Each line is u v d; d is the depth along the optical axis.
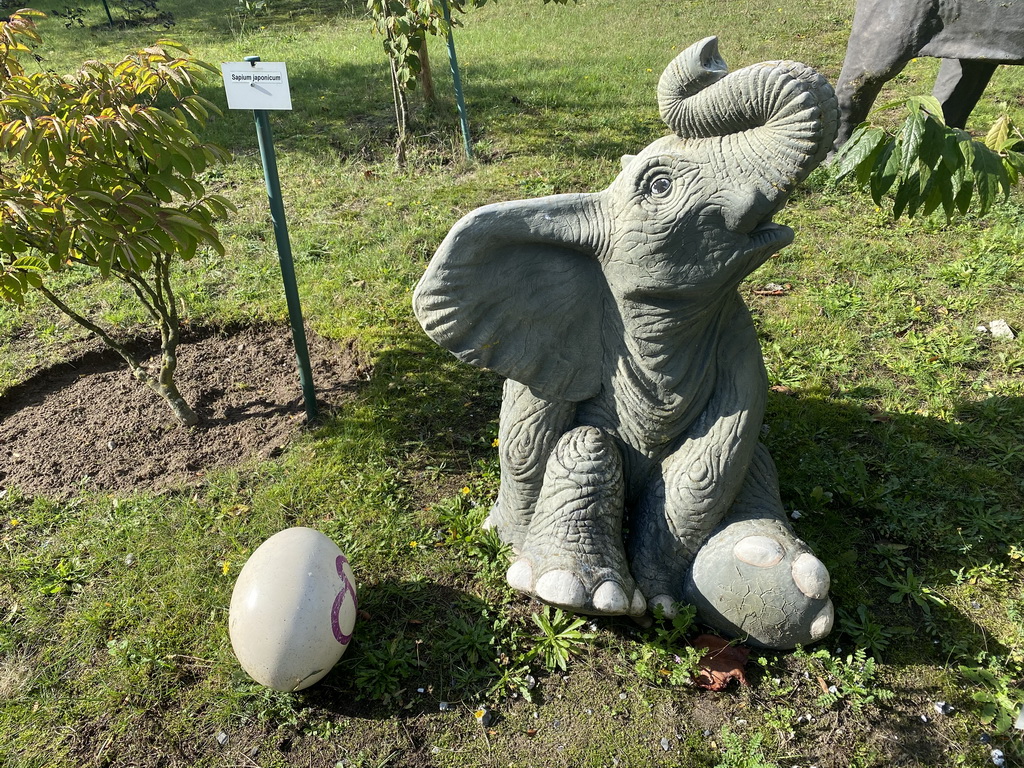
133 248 3.26
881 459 4.06
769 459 3.35
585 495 2.96
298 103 9.25
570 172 7.09
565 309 2.89
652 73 9.80
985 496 3.80
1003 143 3.53
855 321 5.14
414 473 4.06
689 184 2.53
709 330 2.98
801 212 6.39
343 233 6.27
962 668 3.01
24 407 4.66
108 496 3.96
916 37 5.54
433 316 2.84
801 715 2.89
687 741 2.83
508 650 3.15
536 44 11.38
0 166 3.46
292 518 3.79
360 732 2.89
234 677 3.06
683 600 3.09
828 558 3.50
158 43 3.57
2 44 3.41
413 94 9.25
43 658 3.19
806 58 9.93
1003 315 5.11
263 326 5.30
